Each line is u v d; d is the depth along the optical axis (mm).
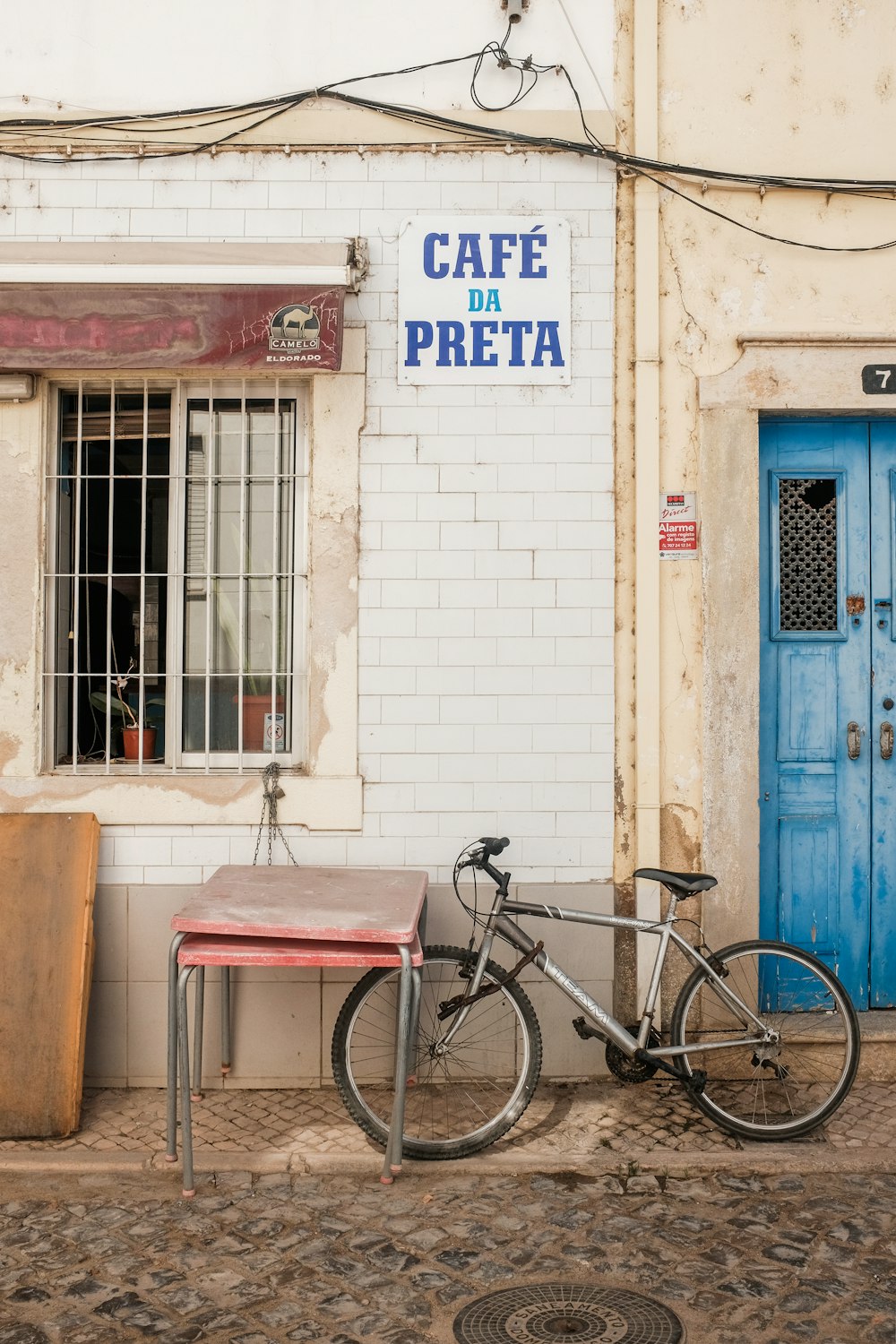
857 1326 3295
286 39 5008
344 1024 4359
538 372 5012
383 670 5008
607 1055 4590
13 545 5004
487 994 4480
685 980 5016
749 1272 3572
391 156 5000
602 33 5031
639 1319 3328
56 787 4965
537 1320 3332
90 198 5000
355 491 4988
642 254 4992
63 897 4703
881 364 5051
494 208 5012
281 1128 4562
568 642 5020
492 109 5008
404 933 3912
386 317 5004
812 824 5250
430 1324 3318
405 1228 3846
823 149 5051
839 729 5242
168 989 4492
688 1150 4367
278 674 5141
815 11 5051
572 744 5027
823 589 5223
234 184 4996
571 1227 3848
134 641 5180
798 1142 4441
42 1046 4543
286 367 4660
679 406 5055
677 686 5059
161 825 4984
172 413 5129
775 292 5066
